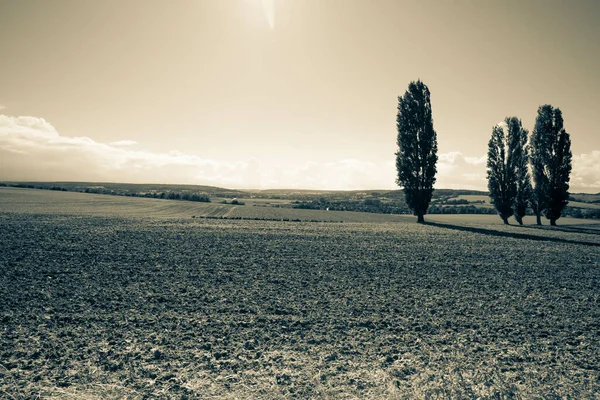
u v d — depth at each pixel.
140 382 6.45
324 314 10.61
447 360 7.70
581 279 16.30
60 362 7.18
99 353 7.63
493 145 54.44
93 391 6.12
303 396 6.07
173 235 28.12
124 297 11.79
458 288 14.17
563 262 20.69
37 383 6.36
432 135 49.50
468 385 6.59
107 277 14.38
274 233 32.56
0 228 27.38
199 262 17.98
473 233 37.41
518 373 7.14
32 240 22.58
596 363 7.70
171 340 8.40
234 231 33.03
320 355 7.79
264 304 11.46
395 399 6.04
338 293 13.01
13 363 7.07
